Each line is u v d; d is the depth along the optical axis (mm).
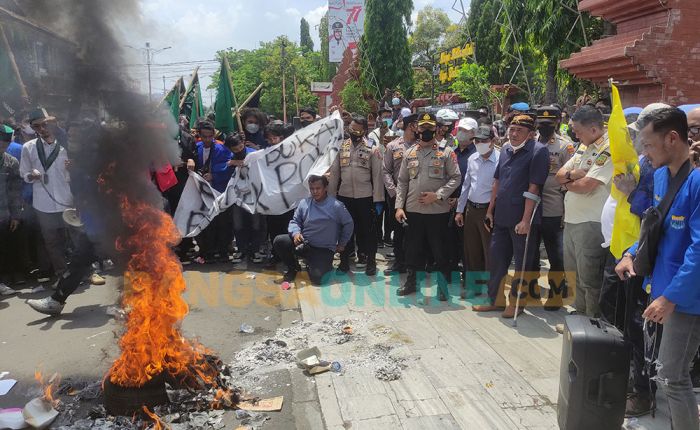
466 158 6094
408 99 31141
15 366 4238
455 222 6219
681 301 2525
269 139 7758
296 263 6566
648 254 2791
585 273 4379
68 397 3717
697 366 3625
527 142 4844
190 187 7402
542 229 5465
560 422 3000
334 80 35781
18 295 6156
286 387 3811
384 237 8430
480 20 15828
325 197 6355
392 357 4211
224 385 3695
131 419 3311
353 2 35469
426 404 3510
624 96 6344
